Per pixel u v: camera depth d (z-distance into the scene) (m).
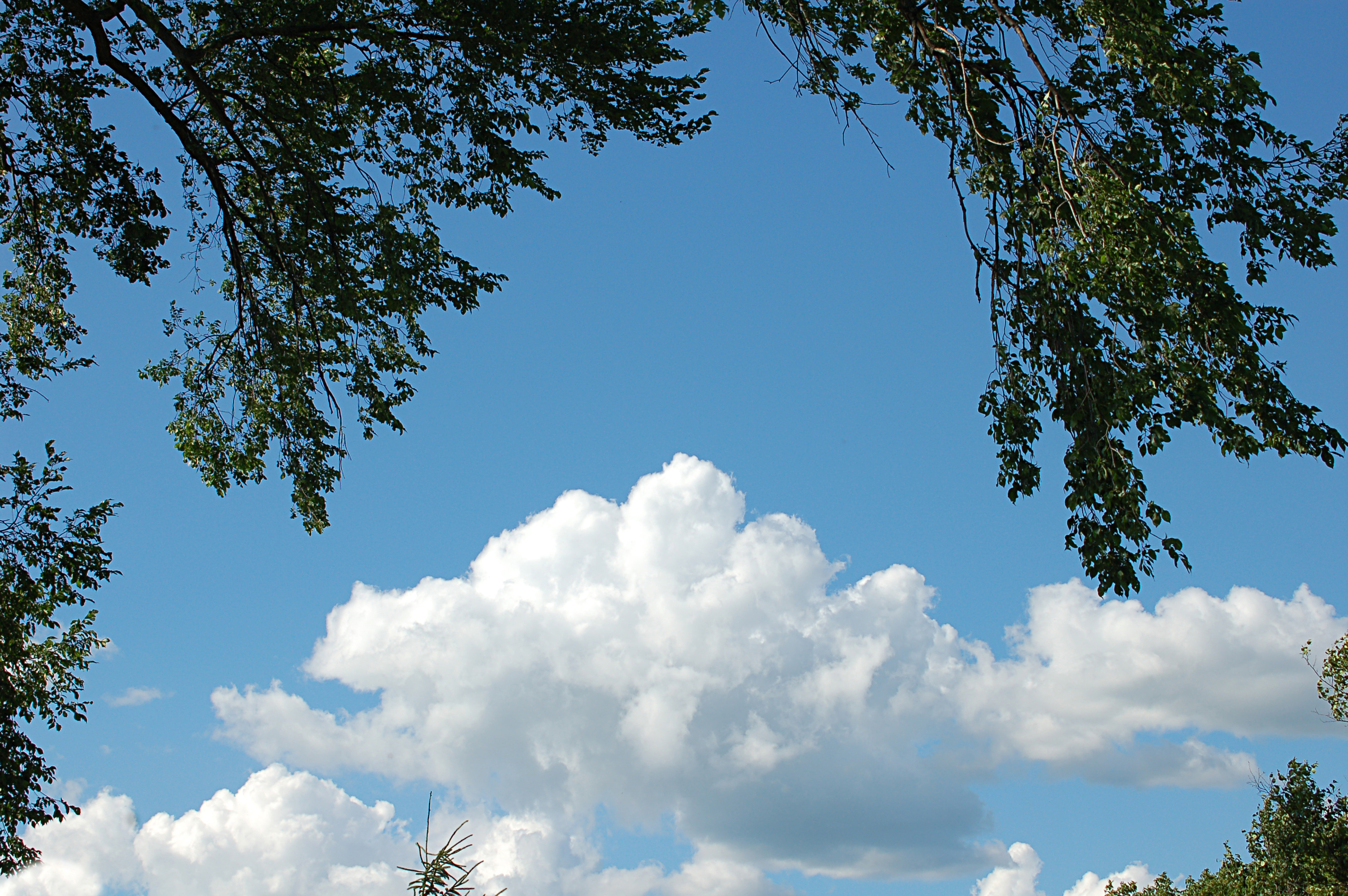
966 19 10.93
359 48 14.27
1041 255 10.27
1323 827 30.67
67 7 13.15
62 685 15.22
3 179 14.85
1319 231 10.02
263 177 14.66
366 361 15.74
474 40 13.68
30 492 13.65
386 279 14.38
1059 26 10.67
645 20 13.83
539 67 14.05
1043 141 10.45
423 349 15.82
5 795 13.68
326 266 14.65
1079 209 10.09
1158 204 10.12
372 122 14.81
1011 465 10.65
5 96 14.23
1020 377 10.63
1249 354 10.09
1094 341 9.99
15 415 15.52
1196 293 10.11
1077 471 9.87
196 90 14.25
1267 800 31.58
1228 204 10.40
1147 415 9.88
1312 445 9.94
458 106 14.43
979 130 10.65
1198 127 10.40
